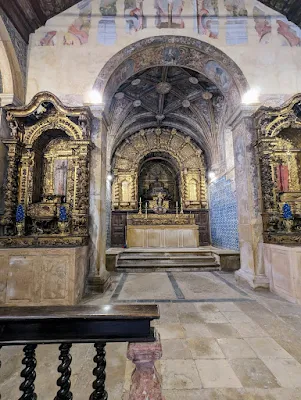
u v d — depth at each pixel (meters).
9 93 5.16
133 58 6.00
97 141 5.45
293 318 3.47
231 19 6.03
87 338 1.18
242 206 5.71
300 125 5.25
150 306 1.30
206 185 11.80
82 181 5.04
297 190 5.77
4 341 1.15
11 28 5.05
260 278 4.98
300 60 5.90
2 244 4.67
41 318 1.14
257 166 5.43
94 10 5.93
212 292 4.82
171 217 9.90
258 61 5.84
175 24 5.92
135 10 5.96
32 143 5.29
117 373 2.20
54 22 5.83
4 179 5.09
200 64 6.38
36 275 4.05
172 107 10.20
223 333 3.00
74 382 2.09
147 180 13.59
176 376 2.15
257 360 2.41
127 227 9.47
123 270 7.00
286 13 6.04
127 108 9.86
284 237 4.91
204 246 10.66
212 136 10.44
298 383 2.05
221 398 1.88
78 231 4.93
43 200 5.62
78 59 5.70
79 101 5.54
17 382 2.09
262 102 5.66
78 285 4.31
